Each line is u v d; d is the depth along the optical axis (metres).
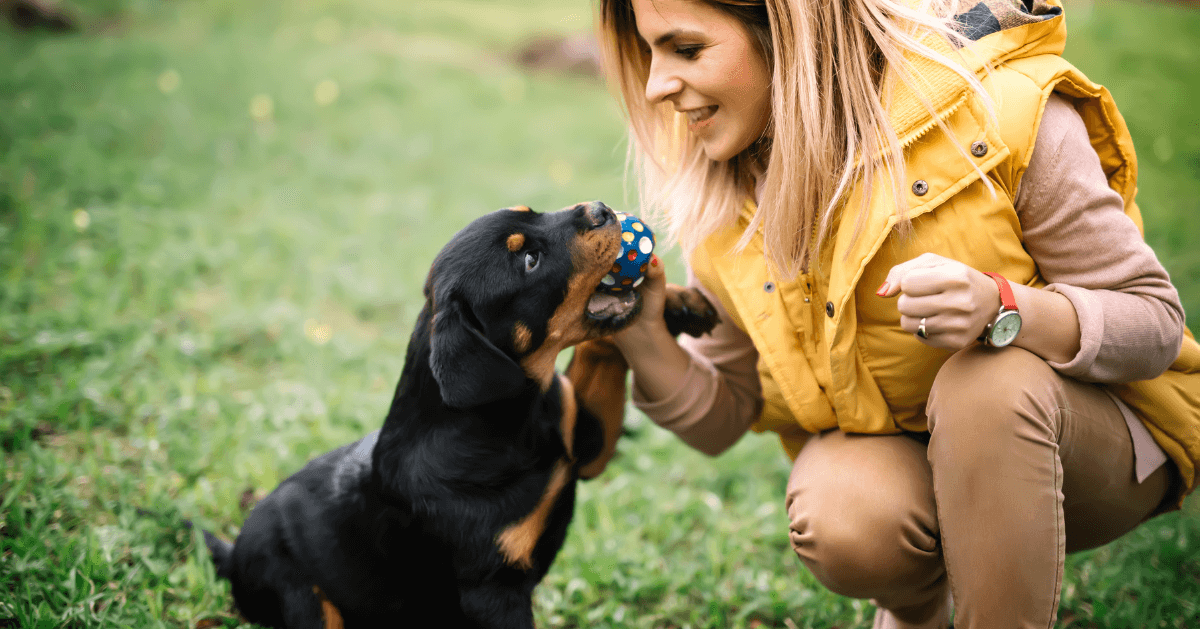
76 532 2.85
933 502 2.05
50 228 5.16
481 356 2.19
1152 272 1.85
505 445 2.30
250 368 4.17
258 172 6.84
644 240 2.28
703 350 2.58
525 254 2.29
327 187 6.79
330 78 9.64
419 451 2.31
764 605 2.75
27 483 2.98
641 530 3.23
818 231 2.03
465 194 6.79
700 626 2.71
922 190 1.87
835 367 2.05
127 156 6.76
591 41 11.52
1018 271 1.94
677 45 1.98
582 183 7.16
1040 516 1.81
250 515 2.63
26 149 6.39
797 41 1.88
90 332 4.05
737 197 2.22
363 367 4.25
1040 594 1.85
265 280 4.99
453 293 2.26
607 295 2.34
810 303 2.13
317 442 3.54
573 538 3.13
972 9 1.94
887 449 2.12
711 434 2.49
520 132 8.61
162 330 4.32
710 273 2.33
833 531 2.03
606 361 2.58
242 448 3.46
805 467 2.20
